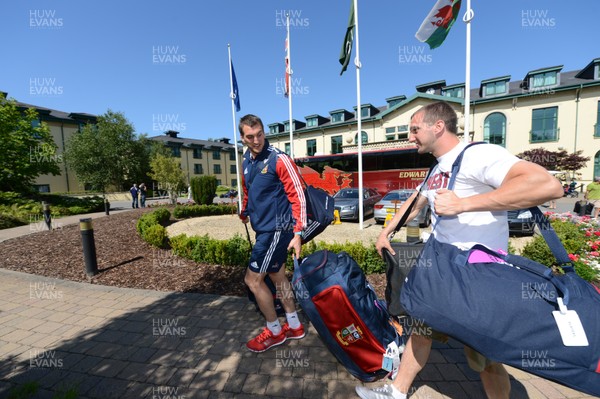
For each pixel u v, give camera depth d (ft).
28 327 10.48
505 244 5.19
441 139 5.38
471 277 4.40
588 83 70.54
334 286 6.90
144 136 129.49
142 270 16.78
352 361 7.23
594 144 71.82
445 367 7.90
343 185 51.26
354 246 15.60
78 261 18.83
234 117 42.65
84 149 110.93
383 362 6.97
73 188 127.95
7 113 54.24
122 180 121.39
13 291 13.98
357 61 26.68
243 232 30.45
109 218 41.37
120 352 8.83
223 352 8.73
